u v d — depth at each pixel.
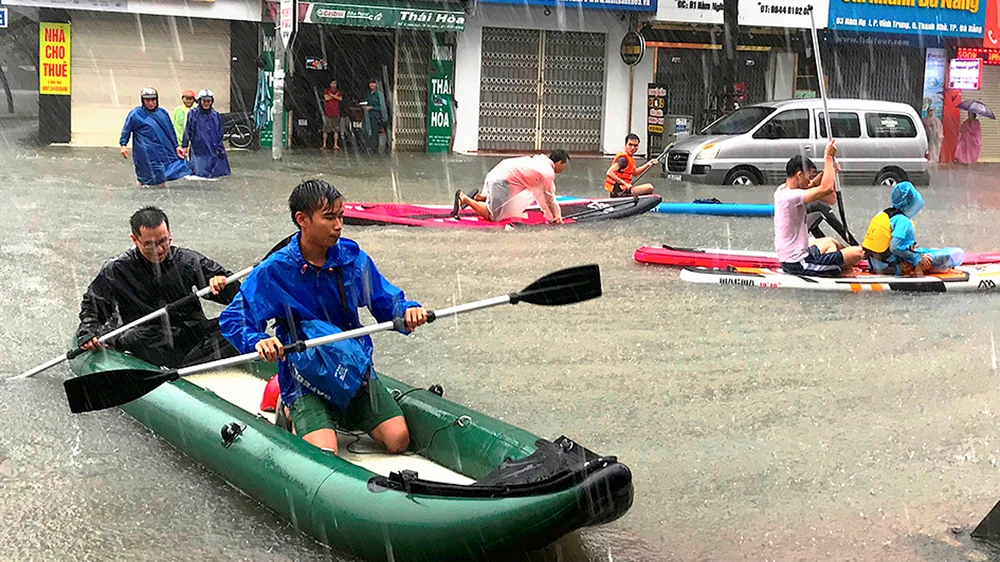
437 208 14.80
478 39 24.77
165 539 4.73
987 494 5.46
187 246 11.74
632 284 10.63
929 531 5.00
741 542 4.86
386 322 5.14
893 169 21.22
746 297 10.14
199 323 6.82
